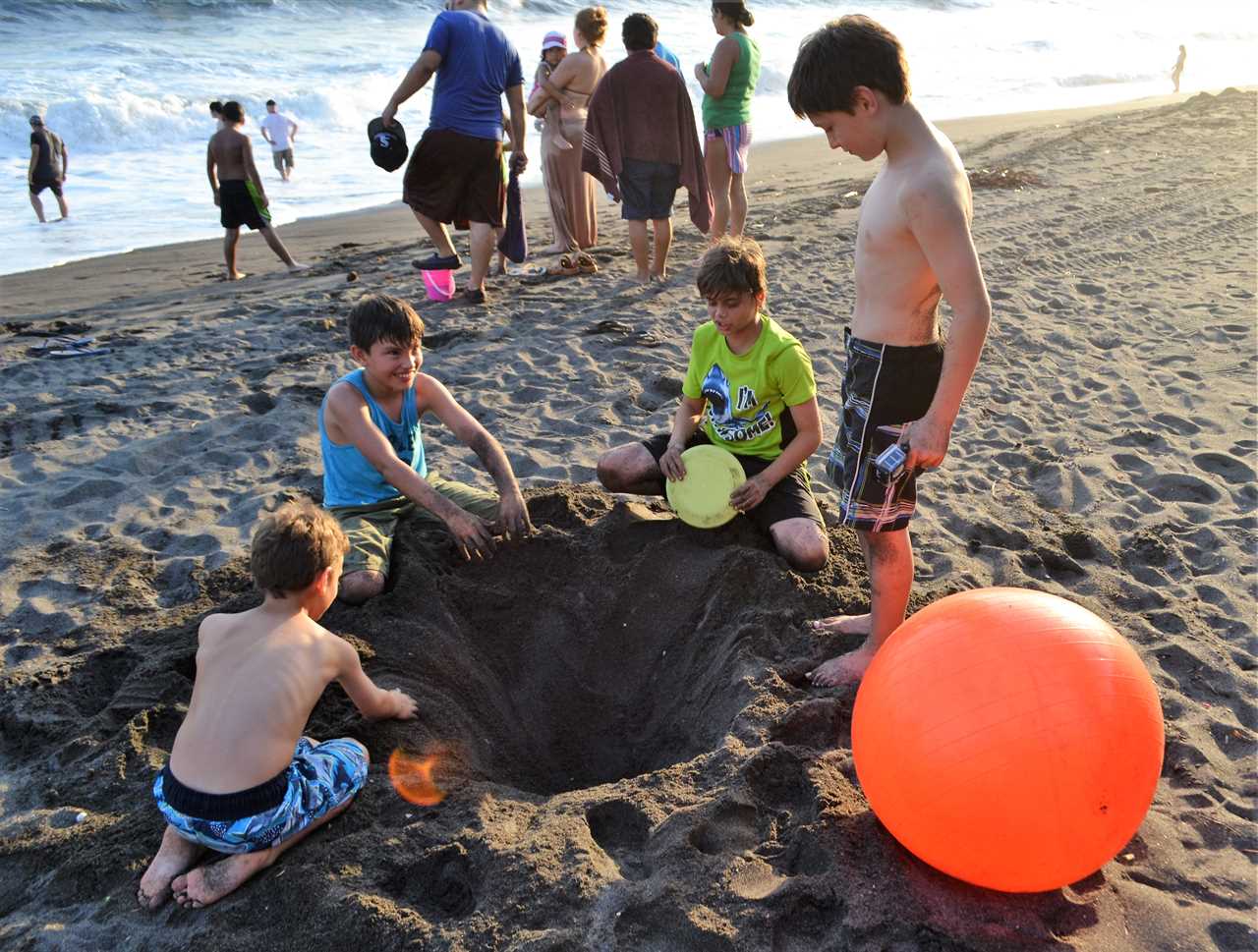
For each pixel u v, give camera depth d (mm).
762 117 19172
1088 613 2389
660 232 8133
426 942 2330
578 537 3945
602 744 3586
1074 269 8453
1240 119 15875
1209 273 8266
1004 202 10969
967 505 4602
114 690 3373
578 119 8992
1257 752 3000
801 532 3807
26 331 7371
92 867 2609
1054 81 26266
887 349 2848
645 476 4160
